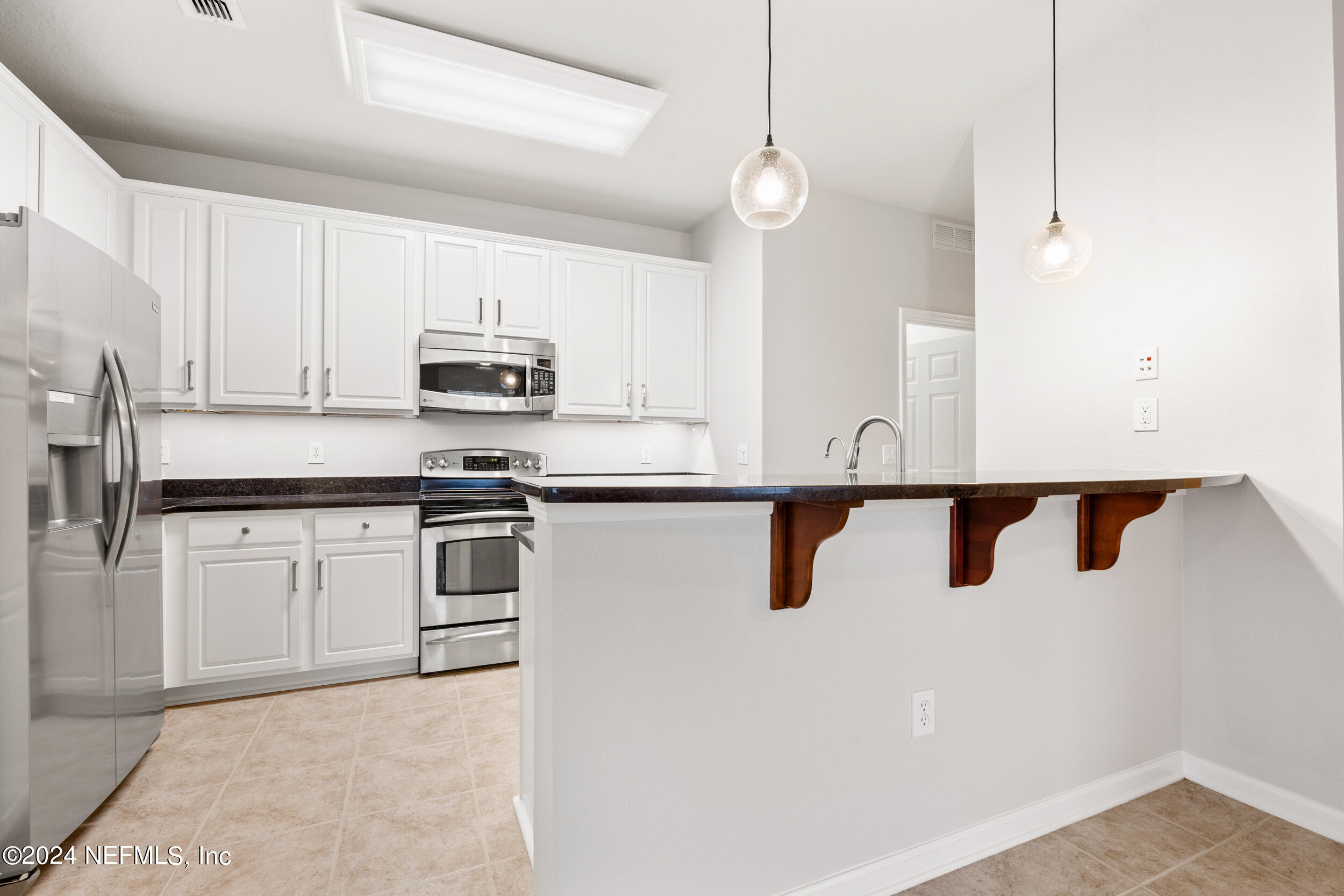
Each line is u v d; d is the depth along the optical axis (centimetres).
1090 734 189
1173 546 208
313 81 246
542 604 128
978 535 159
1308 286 176
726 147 302
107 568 185
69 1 200
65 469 169
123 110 267
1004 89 253
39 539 155
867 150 306
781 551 140
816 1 203
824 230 354
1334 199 170
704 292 393
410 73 232
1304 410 177
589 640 123
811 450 349
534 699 136
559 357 354
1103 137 227
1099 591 190
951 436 422
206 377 282
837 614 148
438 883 154
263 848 167
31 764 151
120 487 186
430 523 302
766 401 338
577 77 236
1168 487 158
